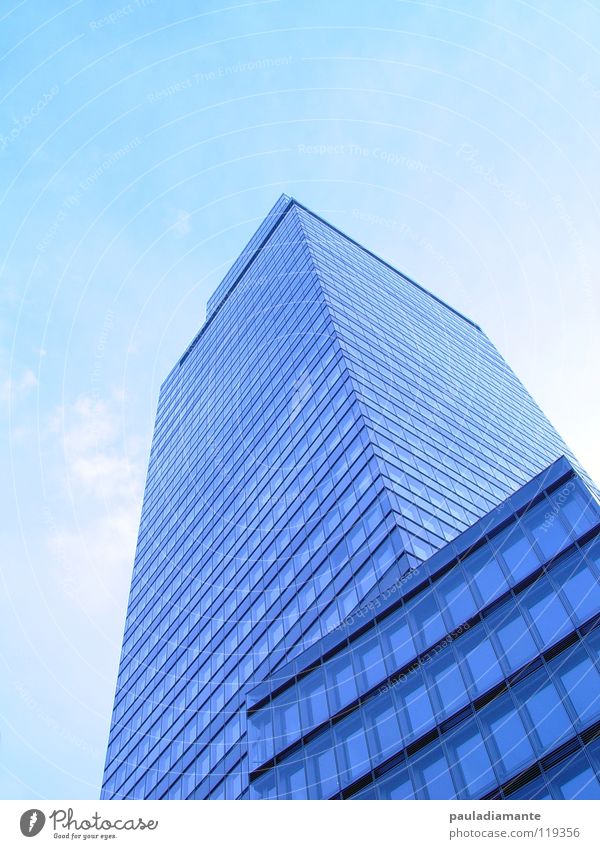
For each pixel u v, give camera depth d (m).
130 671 84.62
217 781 52.47
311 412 70.31
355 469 56.03
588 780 23.50
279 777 35.59
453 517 53.31
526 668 28.23
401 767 30.00
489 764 26.78
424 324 101.06
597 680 25.50
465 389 87.56
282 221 118.38
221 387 103.56
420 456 60.00
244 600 63.53
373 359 74.06
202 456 96.69
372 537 48.75
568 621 28.08
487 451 73.88
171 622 79.19
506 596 31.33
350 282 95.44
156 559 95.00
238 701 55.56
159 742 66.56
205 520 83.75
